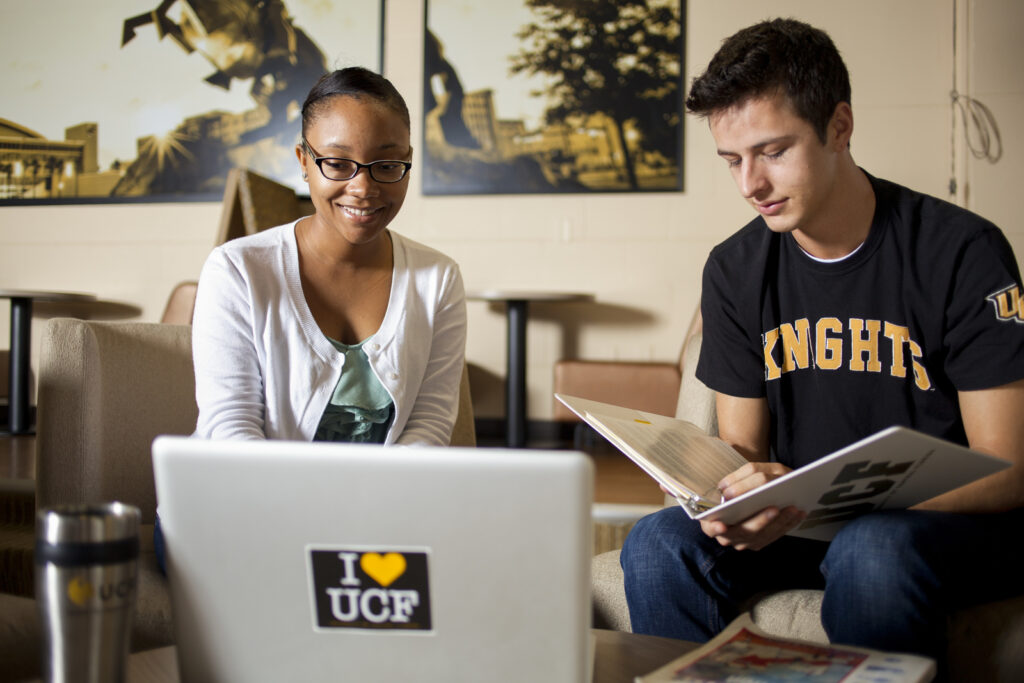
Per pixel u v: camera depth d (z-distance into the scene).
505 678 0.67
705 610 1.19
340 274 1.35
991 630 1.08
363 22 4.51
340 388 1.31
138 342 1.59
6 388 4.86
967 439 1.25
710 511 0.94
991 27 4.05
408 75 4.49
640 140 4.32
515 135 4.42
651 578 1.21
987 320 1.16
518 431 4.04
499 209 4.46
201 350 1.28
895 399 1.26
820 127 1.12
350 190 1.25
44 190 4.79
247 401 1.27
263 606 0.69
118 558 0.61
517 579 0.66
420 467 0.65
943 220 1.23
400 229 4.54
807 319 1.31
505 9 4.40
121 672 0.62
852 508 1.08
